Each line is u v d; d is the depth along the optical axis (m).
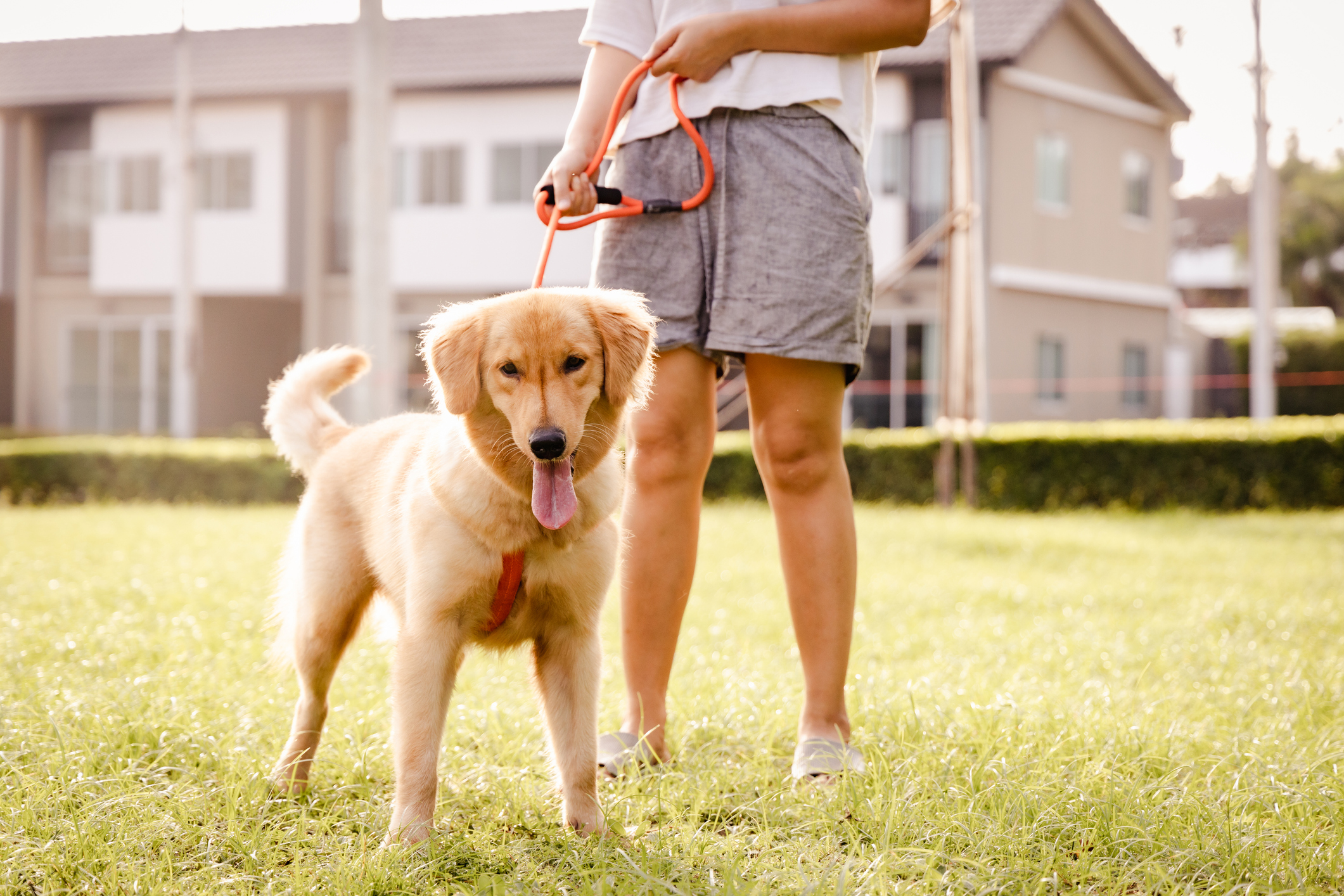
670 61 3.21
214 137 23.09
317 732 3.20
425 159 22.25
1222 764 3.06
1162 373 23.67
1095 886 2.39
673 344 3.29
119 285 23.66
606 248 3.39
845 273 3.23
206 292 23.25
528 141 21.70
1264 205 20.33
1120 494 13.84
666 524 3.35
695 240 3.28
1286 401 26.11
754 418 3.38
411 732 2.66
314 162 22.77
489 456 2.68
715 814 2.87
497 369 2.68
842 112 3.30
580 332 2.72
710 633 5.23
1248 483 13.79
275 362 26.05
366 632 3.48
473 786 3.03
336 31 23.81
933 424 20.44
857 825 2.69
